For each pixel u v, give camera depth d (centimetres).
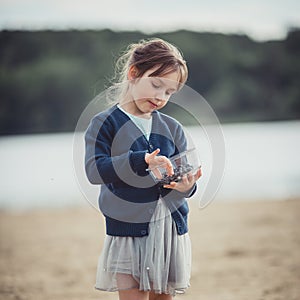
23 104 4906
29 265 802
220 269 728
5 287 680
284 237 923
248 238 925
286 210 1213
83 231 1076
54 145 3403
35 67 5184
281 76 5369
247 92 5191
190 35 5341
